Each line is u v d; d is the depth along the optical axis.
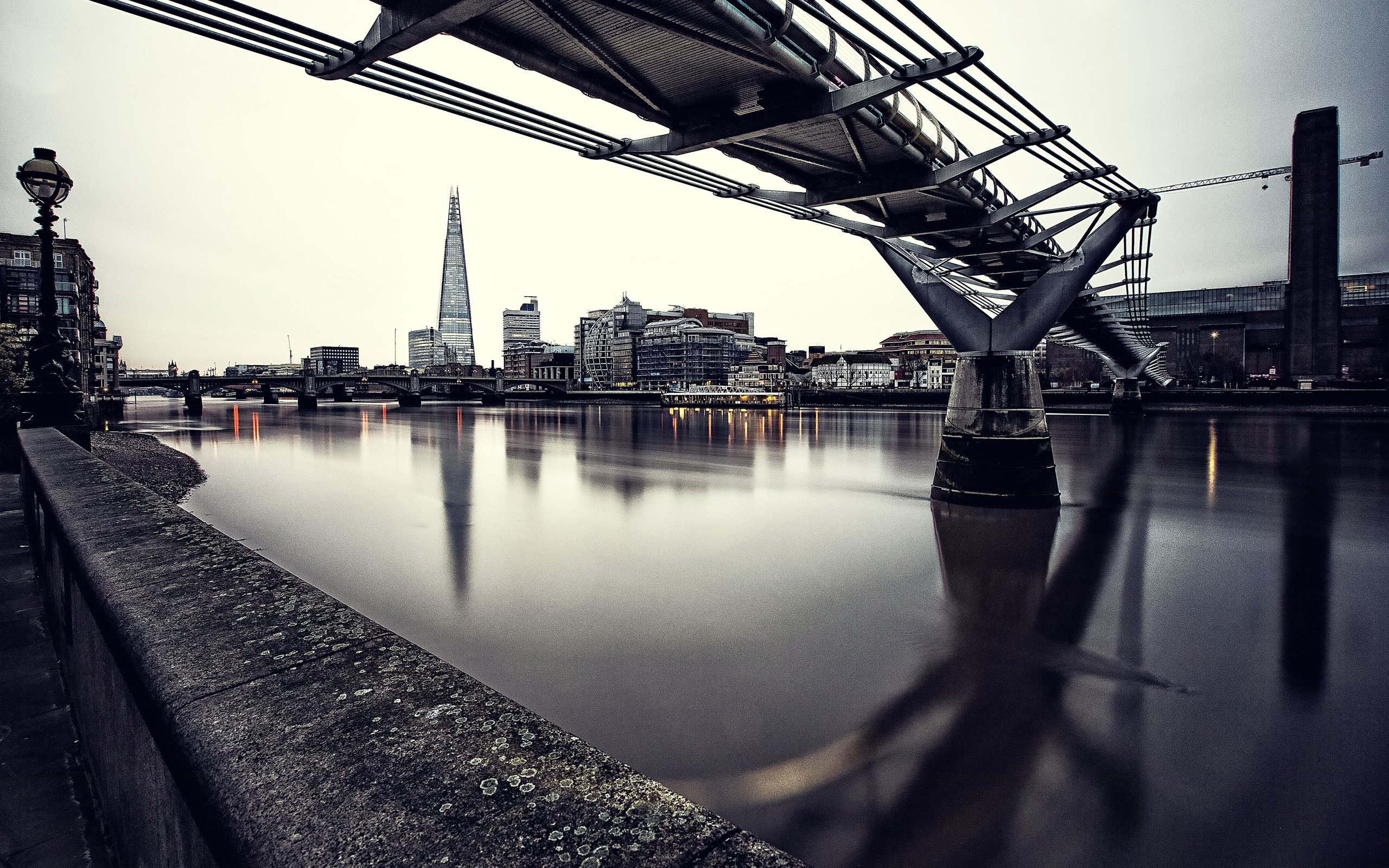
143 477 29.61
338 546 18.77
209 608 1.84
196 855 1.22
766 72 9.30
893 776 7.36
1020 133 12.55
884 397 110.50
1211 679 9.75
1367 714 8.67
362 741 1.20
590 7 7.67
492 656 10.98
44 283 10.80
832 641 11.38
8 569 5.49
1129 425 60.84
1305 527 19.86
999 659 10.55
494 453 44.69
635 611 13.00
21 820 2.28
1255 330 142.38
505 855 0.89
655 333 183.38
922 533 18.94
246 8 6.32
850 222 18.89
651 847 0.91
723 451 44.69
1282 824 6.54
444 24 6.61
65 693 3.31
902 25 8.39
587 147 10.58
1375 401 80.94
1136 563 15.98
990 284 24.11
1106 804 6.84
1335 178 125.19
